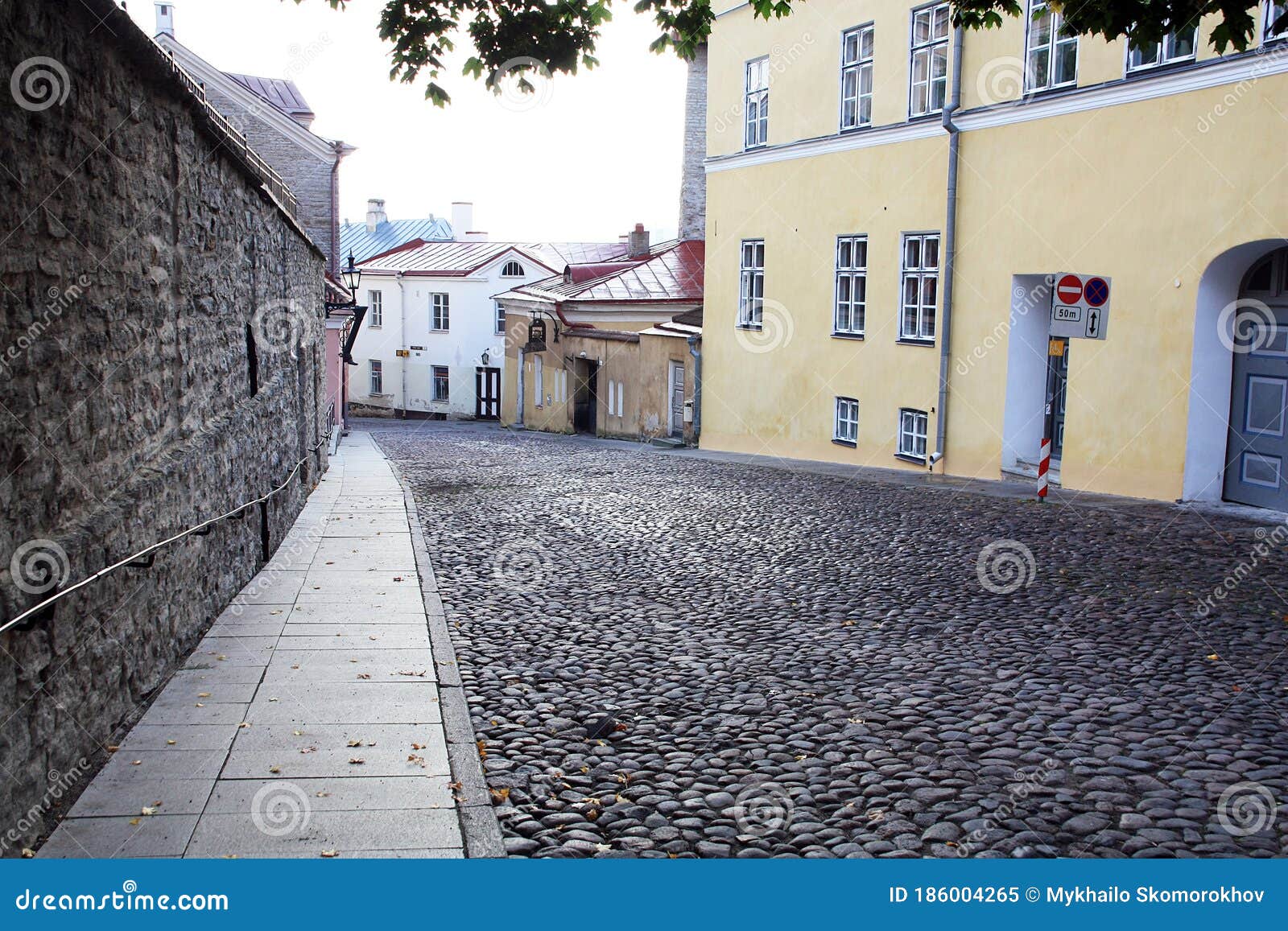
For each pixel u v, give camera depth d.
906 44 20.02
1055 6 10.20
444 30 11.24
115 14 5.38
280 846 4.84
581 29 11.40
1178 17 9.35
